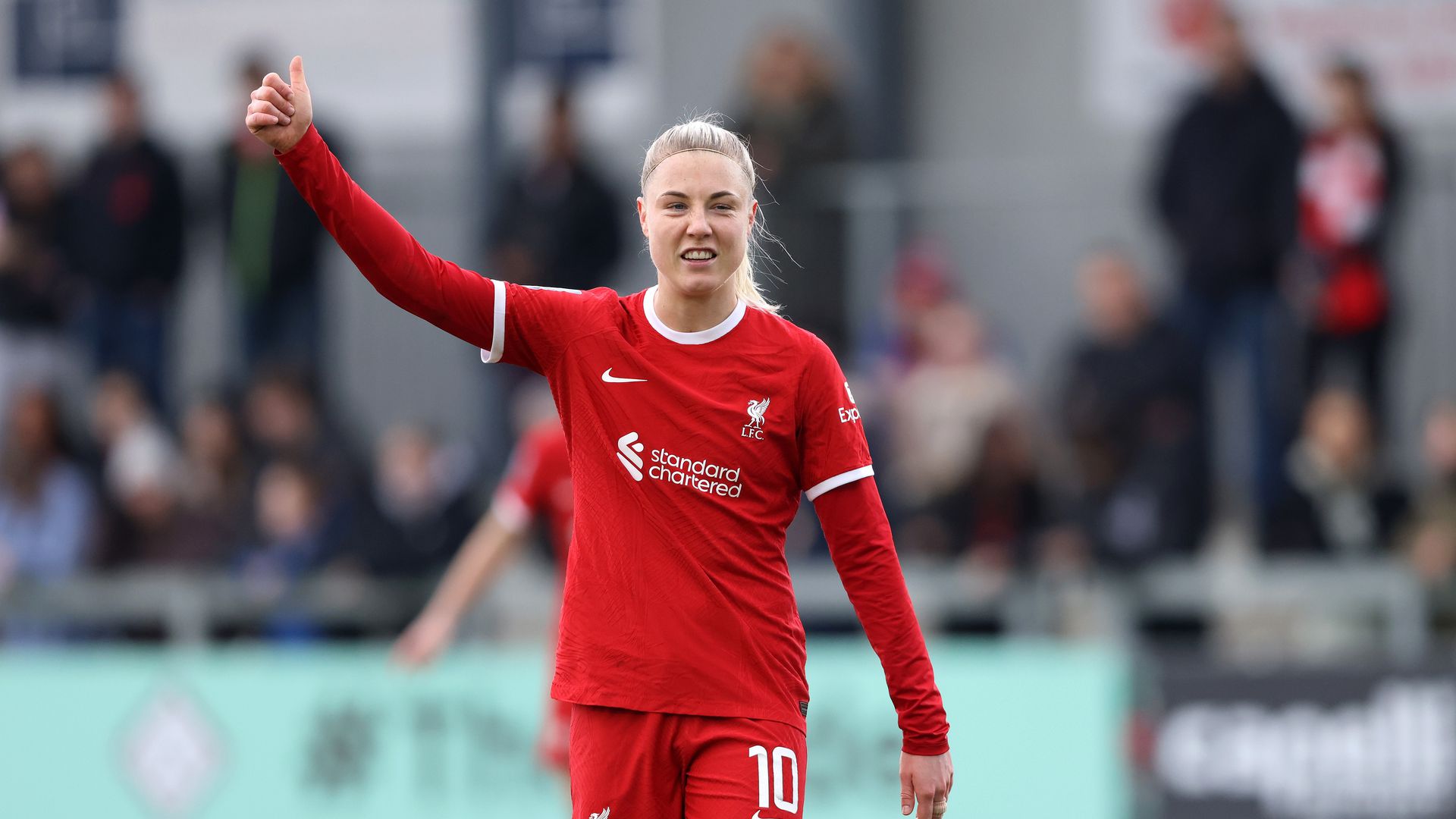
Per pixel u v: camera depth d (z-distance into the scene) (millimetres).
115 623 28484
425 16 38781
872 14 37500
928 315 29469
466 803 26172
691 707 12555
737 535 12688
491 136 37062
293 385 31500
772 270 31703
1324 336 29703
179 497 31578
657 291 12992
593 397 12742
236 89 36500
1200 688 24719
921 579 25891
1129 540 27344
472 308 12633
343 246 12297
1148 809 24656
